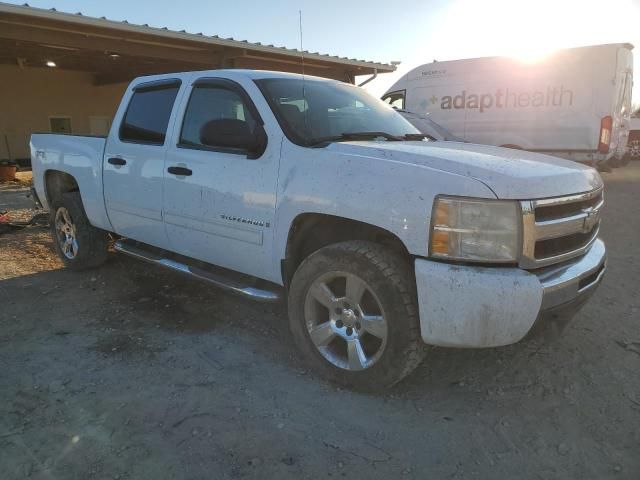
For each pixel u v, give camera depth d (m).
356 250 2.90
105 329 3.93
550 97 11.58
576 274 2.88
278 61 16.22
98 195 4.75
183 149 3.87
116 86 22.00
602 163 11.44
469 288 2.55
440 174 2.68
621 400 3.00
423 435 2.67
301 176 3.12
